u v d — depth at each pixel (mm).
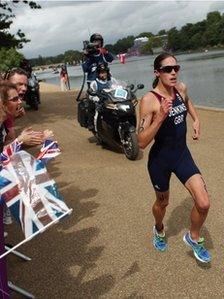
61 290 4309
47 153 3596
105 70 8773
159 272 4430
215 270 4359
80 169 7793
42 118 13734
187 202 5906
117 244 5047
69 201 6406
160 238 4789
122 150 8680
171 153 4254
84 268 4633
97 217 5781
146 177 7047
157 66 4133
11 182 3170
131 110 8008
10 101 4164
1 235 3346
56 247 5109
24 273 4652
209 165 7199
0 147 4098
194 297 4008
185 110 4246
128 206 6023
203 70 26656
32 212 3098
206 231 5090
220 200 5832
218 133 9164
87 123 9266
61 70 23125
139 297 4094
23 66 16188
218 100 15547
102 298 4133
